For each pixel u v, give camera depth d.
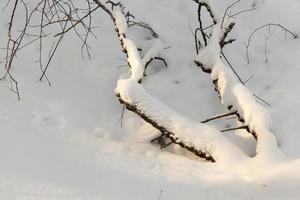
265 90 4.32
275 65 4.54
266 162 3.47
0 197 3.13
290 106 4.06
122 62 4.65
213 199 3.22
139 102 3.84
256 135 3.73
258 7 5.04
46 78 4.41
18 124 3.94
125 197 3.20
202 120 4.14
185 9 5.08
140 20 4.95
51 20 4.57
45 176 3.36
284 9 4.98
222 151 3.63
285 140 3.76
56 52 4.71
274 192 3.22
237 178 3.38
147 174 3.46
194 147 3.70
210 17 5.01
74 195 3.19
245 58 4.65
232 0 5.14
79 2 5.10
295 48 4.66
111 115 4.18
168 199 3.21
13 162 3.47
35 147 3.67
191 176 3.46
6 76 4.45
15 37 4.79
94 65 4.63
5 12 4.97
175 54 4.69
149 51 4.48
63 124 4.02
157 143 3.94
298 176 3.26
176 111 4.16
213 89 4.35
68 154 3.64
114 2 4.71
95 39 4.84
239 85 3.94
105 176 3.40
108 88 4.43
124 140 3.95
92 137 3.93
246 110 3.79
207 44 4.45
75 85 4.45
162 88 4.39
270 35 4.83
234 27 4.84
